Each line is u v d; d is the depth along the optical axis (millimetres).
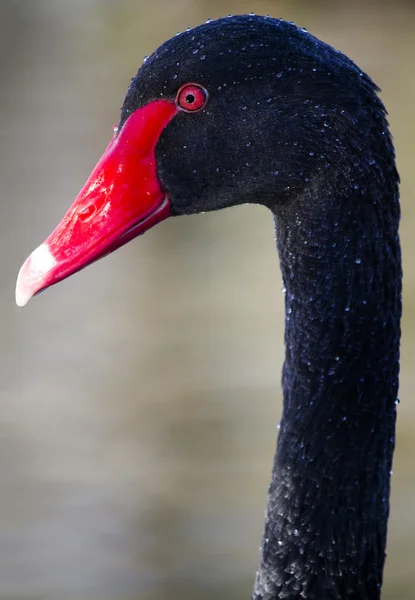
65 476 11188
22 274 5738
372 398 5625
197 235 16062
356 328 5574
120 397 12461
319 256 5582
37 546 10203
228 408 12203
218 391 12531
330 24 23141
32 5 22141
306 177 5570
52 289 14859
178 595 9445
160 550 10094
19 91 19812
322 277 5594
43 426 12031
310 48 5555
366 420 5629
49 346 13586
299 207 5625
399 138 18203
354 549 5652
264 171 5656
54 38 21562
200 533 10320
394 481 10883
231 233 16031
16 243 15383
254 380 12742
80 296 14719
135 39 21500
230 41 5578
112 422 12008
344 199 5492
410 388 12234
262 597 5805
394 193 5570
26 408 12375
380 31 22781
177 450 11547
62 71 20422
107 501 10828
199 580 9664
